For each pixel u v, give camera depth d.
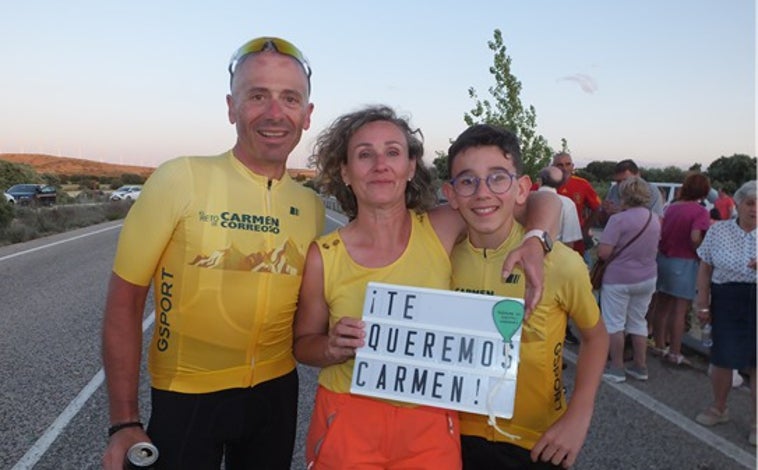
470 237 2.12
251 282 2.00
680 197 5.60
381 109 2.07
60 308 7.71
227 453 2.33
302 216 2.16
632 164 7.12
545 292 1.98
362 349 1.95
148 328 6.55
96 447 3.70
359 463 1.88
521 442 2.06
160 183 1.95
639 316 4.96
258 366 2.11
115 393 1.90
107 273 10.80
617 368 4.93
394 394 1.90
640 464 3.43
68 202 39.03
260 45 2.03
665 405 4.32
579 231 5.64
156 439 1.99
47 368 5.24
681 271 5.27
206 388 2.02
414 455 1.89
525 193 2.10
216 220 1.97
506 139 1.99
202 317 1.98
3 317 7.19
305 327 2.16
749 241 3.77
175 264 1.97
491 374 1.87
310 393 4.77
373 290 1.98
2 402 4.43
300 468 3.52
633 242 4.92
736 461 3.44
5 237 17.36
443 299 1.95
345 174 2.12
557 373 2.06
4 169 44.56
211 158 2.08
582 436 1.90
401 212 2.09
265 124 1.99
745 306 3.75
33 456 3.58
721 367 3.89
